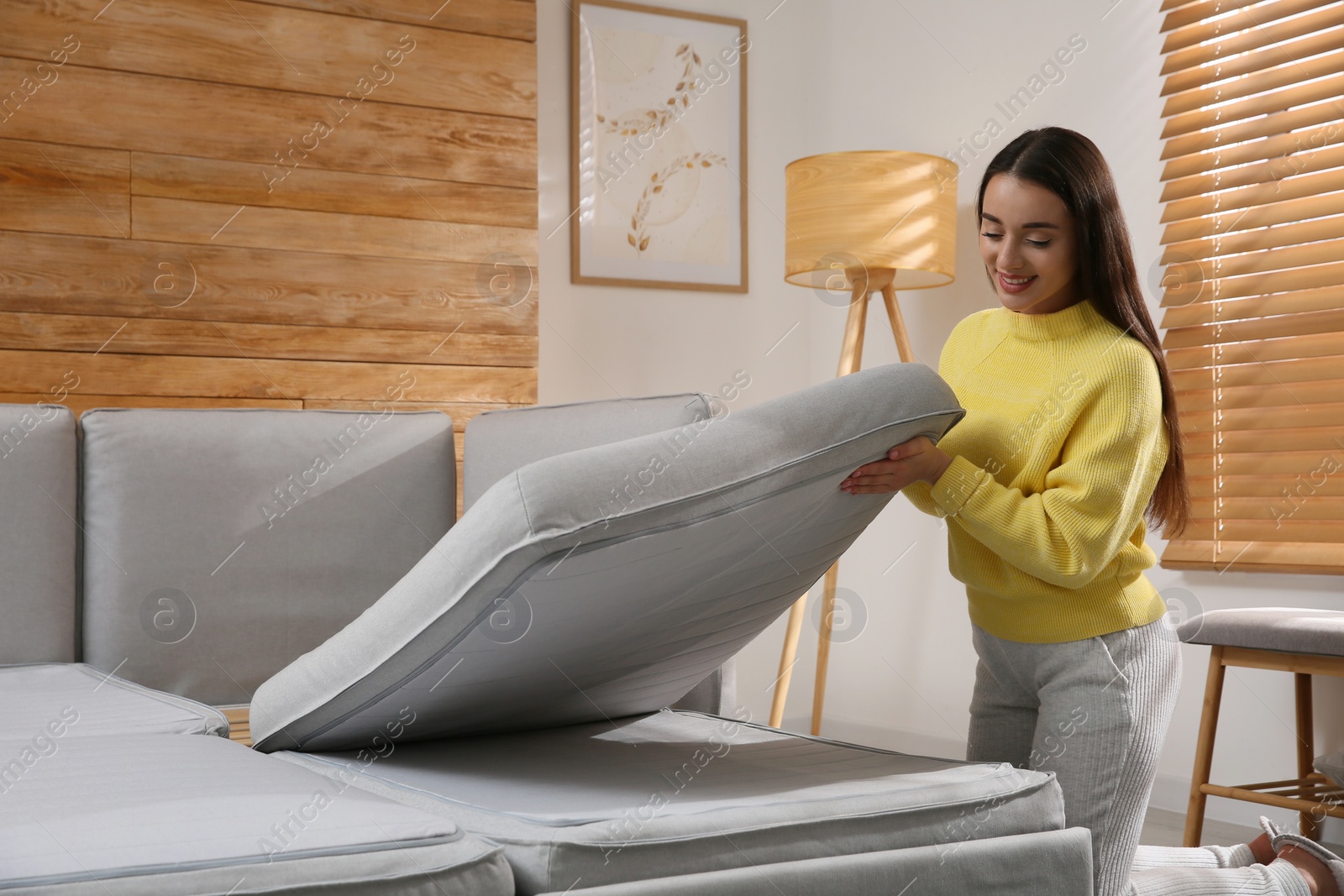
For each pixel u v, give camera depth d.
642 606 1.28
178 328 2.79
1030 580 1.46
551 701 1.50
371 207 2.99
